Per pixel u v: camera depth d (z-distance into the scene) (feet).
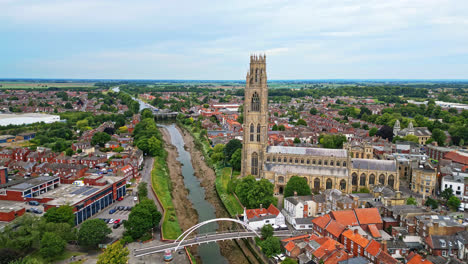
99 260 367.45
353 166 651.25
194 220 568.82
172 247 439.63
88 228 439.22
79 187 606.55
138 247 456.45
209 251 484.74
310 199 548.31
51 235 406.82
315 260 386.73
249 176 598.34
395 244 408.05
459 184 594.65
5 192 570.46
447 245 398.62
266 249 422.82
